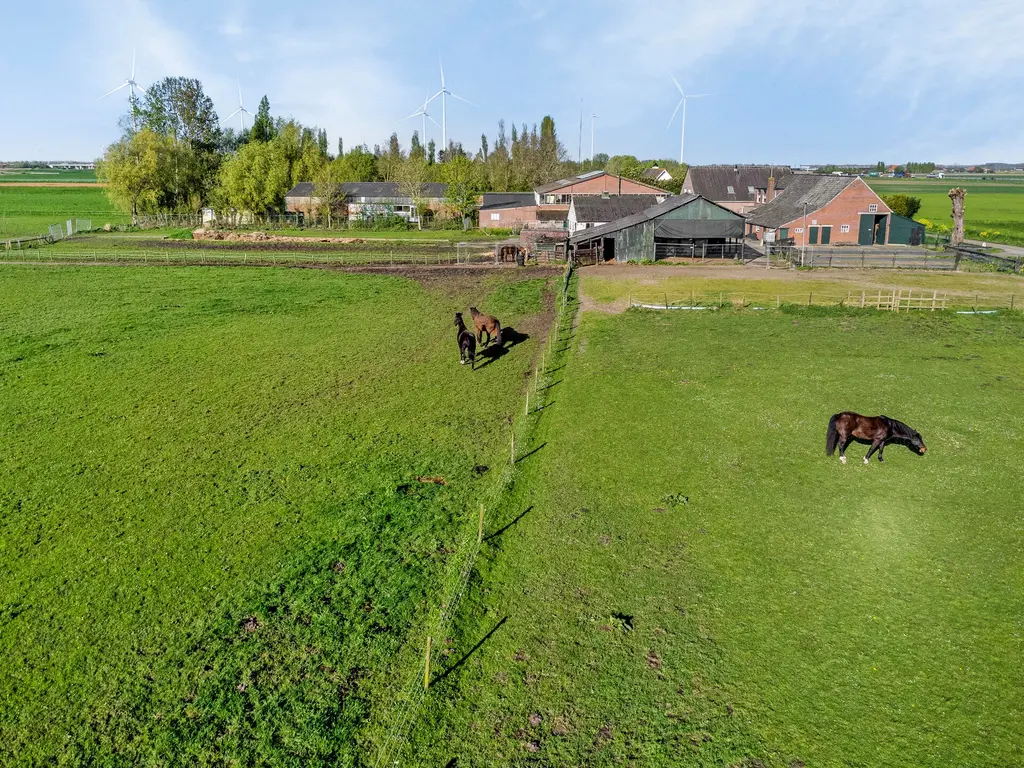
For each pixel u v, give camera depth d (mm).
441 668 13078
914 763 10773
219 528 18047
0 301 46031
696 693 12297
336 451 22688
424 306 44531
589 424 23891
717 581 15336
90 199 160500
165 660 13477
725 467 20531
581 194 104812
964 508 18031
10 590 15617
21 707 12445
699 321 38188
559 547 16750
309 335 37219
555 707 12125
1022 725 11383
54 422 25109
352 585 15602
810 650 13211
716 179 105375
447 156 179625
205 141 130250
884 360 30297
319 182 108188
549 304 44406
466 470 21203
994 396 25625
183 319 40844
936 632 13570
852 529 17203
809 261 62188
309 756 11359
